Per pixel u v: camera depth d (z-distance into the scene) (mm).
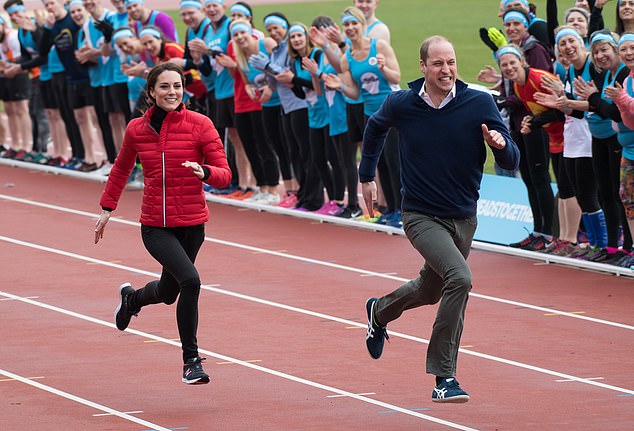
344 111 23094
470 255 21094
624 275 18938
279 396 13133
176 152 12805
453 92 11656
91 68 28578
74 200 27078
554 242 20344
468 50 43125
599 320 16406
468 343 15414
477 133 11711
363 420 12172
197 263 20734
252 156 25406
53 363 14641
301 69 23203
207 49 24797
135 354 15031
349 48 22281
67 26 28938
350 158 23500
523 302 17562
